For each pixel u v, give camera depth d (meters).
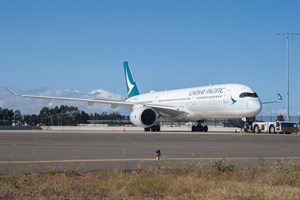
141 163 14.16
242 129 50.78
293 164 12.66
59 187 8.91
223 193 8.45
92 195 8.55
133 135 36.00
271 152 19.30
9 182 9.62
